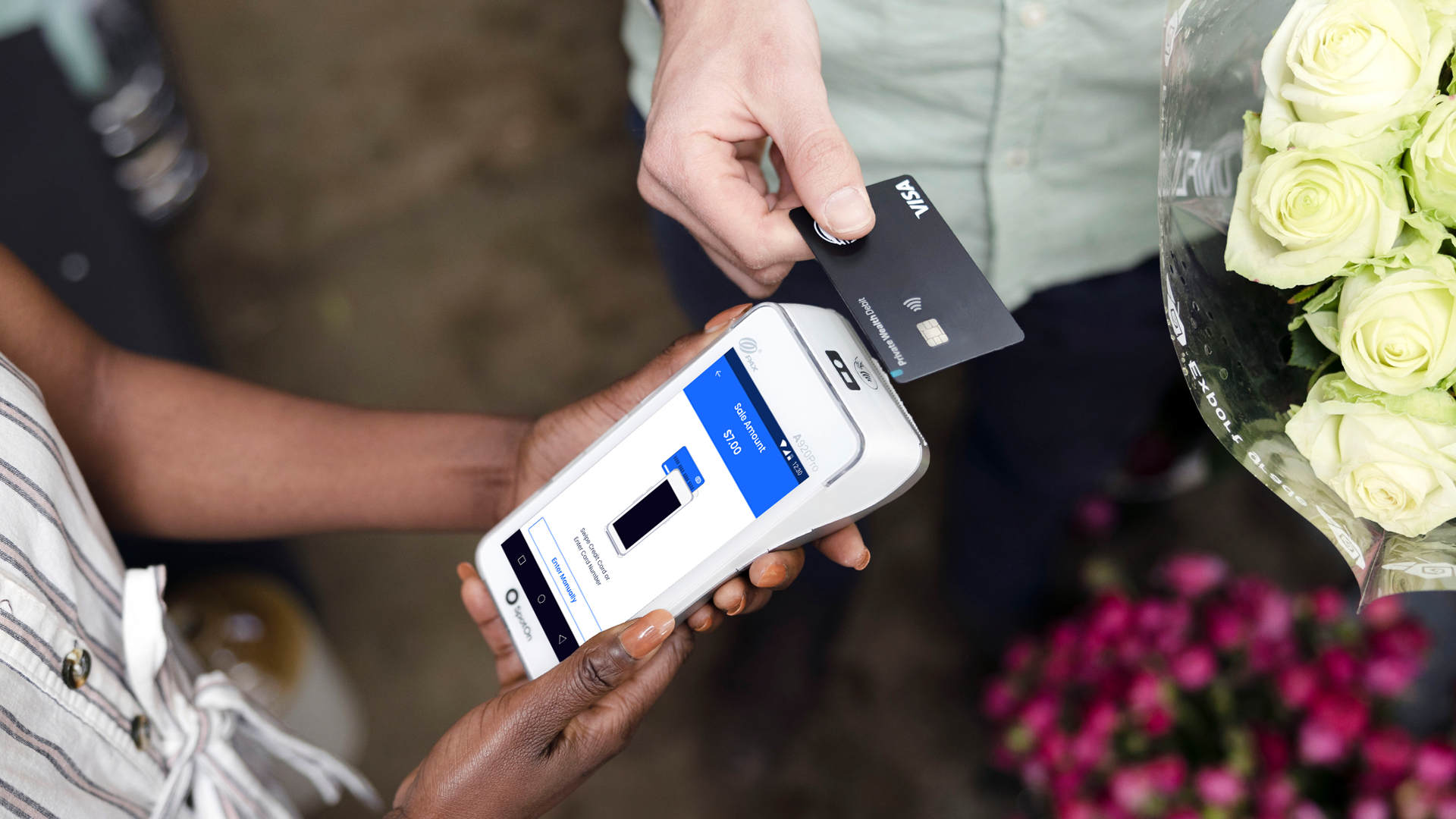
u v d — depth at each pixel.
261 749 0.90
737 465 0.66
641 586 0.69
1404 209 0.52
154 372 0.81
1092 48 0.79
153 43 1.85
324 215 2.01
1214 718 1.14
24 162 1.39
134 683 0.67
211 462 0.80
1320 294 0.57
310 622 1.41
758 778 1.52
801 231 0.68
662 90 0.77
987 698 1.31
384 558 1.71
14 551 0.58
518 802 0.67
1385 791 1.04
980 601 1.51
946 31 0.80
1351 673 1.07
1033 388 1.17
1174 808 1.08
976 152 0.90
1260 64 0.62
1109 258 1.00
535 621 0.73
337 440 0.82
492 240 1.96
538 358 1.86
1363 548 0.59
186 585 1.38
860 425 0.63
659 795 1.53
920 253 0.66
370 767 1.59
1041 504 1.34
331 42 2.16
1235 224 0.58
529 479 0.83
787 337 0.65
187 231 2.02
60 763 0.60
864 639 1.59
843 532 0.73
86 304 1.33
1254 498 1.56
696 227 0.78
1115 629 1.18
